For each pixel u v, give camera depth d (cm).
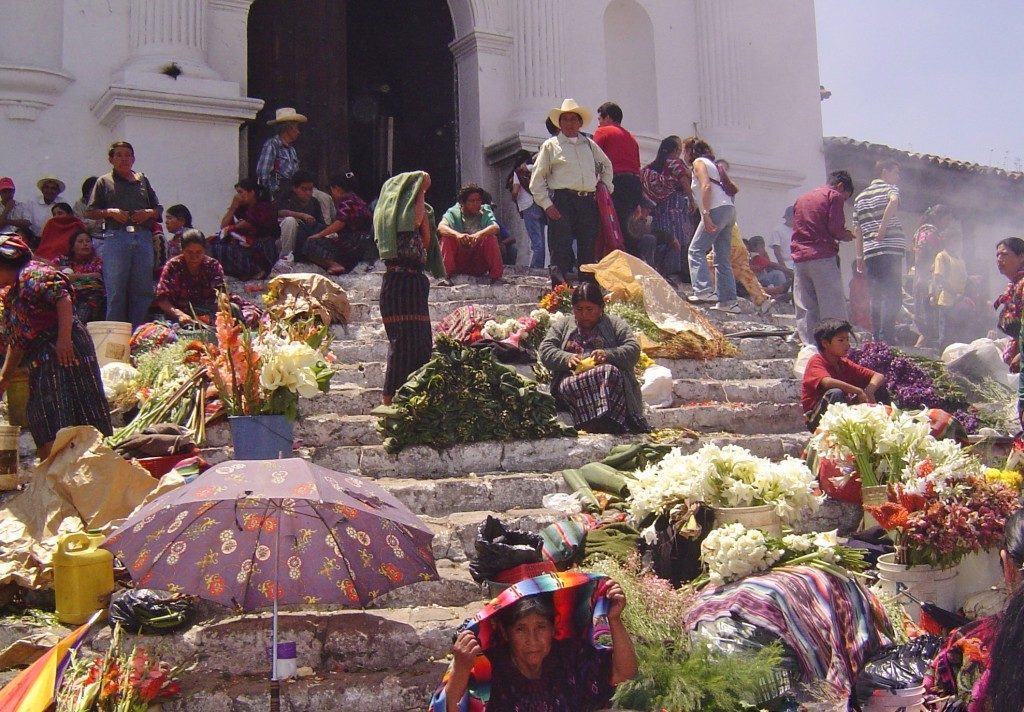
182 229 1054
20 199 1111
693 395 823
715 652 440
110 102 1123
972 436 763
